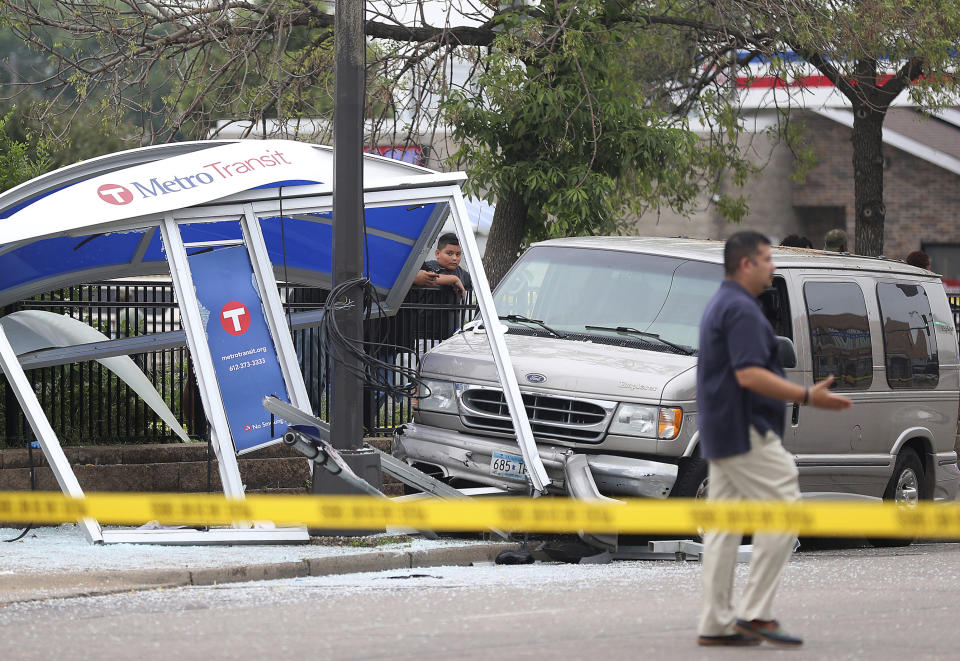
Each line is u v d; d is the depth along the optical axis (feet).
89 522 122.83
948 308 167.22
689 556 127.65
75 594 99.66
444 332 176.96
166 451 154.10
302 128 207.21
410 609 95.86
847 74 217.77
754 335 81.20
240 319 135.74
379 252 161.58
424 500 131.34
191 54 203.92
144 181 129.49
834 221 450.30
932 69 213.66
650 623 90.84
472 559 125.08
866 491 151.64
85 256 151.23
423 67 200.34
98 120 196.65
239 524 125.29
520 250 214.28
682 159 216.33
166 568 109.19
